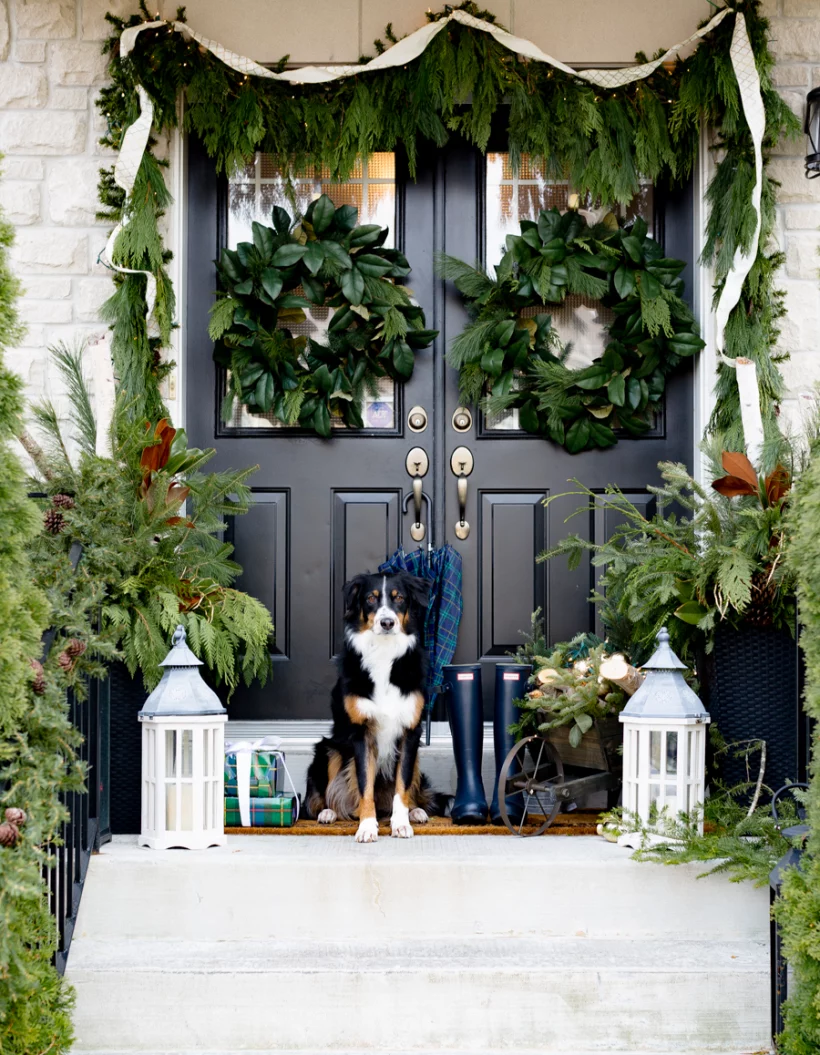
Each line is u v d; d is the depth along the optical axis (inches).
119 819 132.9
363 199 169.9
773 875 101.4
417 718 138.1
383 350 165.6
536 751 141.3
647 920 114.1
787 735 133.8
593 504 166.9
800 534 92.0
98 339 146.9
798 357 160.9
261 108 158.9
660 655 125.1
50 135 159.9
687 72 157.1
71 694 115.4
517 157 160.7
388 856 116.7
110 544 130.3
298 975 103.0
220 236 168.4
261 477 168.6
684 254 168.4
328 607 168.1
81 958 107.1
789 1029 91.2
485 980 103.0
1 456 86.0
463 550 168.2
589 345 169.2
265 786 138.3
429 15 158.2
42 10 159.6
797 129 156.8
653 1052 102.3
